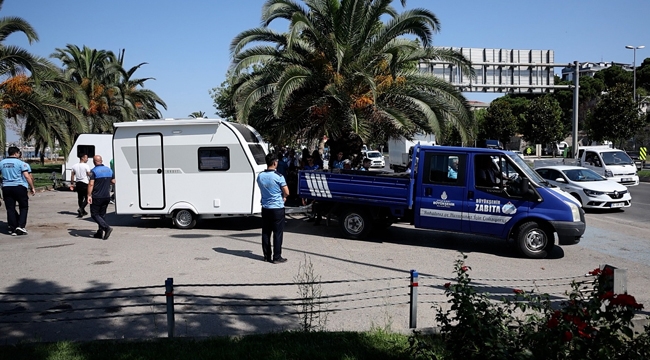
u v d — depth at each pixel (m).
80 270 8.38
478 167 10.12
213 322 5.92
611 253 10.15
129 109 34.72
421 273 8.34
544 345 3.65
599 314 3.63
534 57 29.08
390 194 10.66
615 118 31.34
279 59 14.71
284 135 15.13
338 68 13.81
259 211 12.39
